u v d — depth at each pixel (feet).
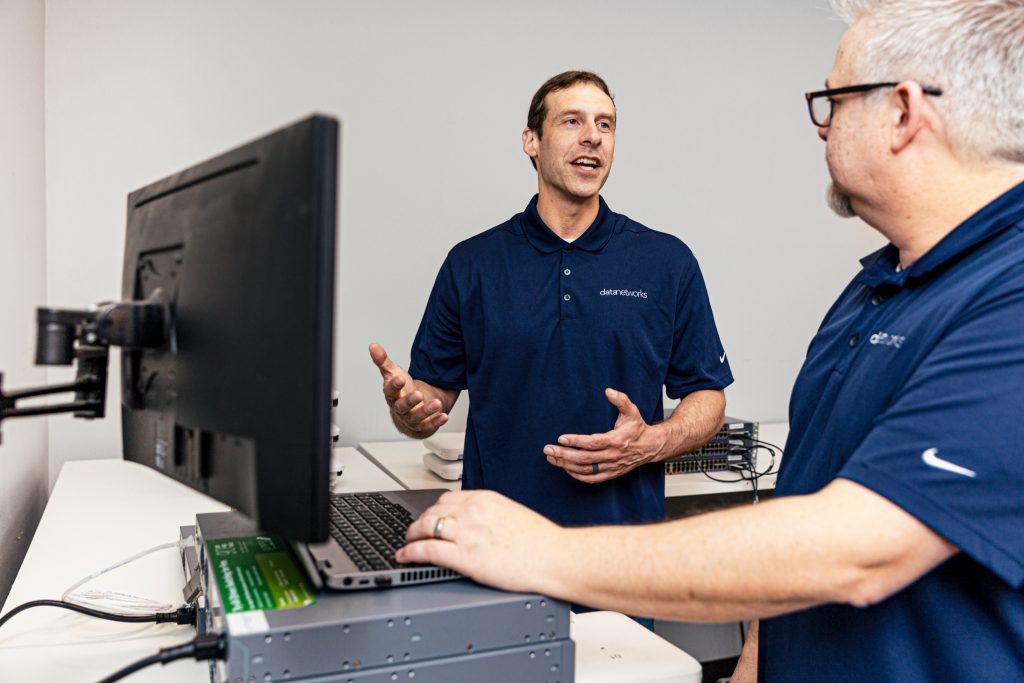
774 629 3.17
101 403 2.59
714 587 2.31
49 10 6.75
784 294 9.71
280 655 2.16
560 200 5.90
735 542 2.31
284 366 1.97
